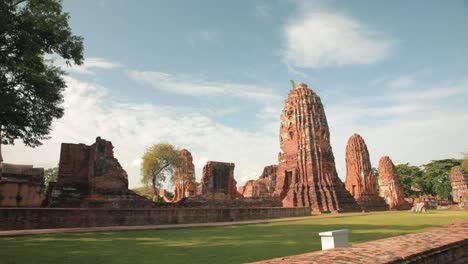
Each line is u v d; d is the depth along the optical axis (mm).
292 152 44031
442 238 8055
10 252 9898
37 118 18812
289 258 5703
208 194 38500
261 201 36406
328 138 44625
